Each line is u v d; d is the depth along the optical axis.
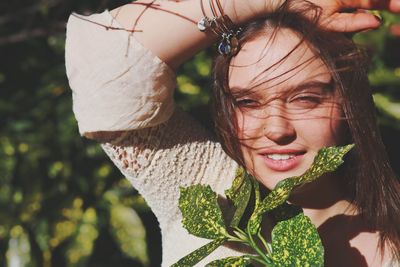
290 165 1.00
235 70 1.00
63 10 1.99
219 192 1.10
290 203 1.08
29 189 2.12
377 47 1.71
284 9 0.99
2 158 2.07
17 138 2.06
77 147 2.05
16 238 2.20
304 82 0.98
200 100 1.90
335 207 1.09
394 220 1.07
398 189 1.08
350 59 1.01
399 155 1.77
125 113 1.03
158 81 1.03
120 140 1.07
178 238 1.10
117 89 1.03
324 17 0.98
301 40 0.98
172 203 1.10
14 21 2.08
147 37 1.01
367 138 1.04
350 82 1.01
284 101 0.99
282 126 0.98
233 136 1.02
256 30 0.99
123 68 1.02
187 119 1.12
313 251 0.94
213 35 1.01
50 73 2.04
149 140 1.08
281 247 0.95
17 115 2.05
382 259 1.07
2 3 2.09
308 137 0.99
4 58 2.06
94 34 1.03
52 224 2.16
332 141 1.01
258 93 0.99
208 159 1.11
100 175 2.09
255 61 0.99
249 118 1.01
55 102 2.04
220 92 1.02
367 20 0.98
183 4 1.01
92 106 1.04
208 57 1.95
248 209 1.08
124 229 2.13
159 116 1.05
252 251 1.07
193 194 1.00
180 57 1.03
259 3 0.99
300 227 0.95
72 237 2.17
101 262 2.29
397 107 1.79
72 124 2.01
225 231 0.99
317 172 0.94
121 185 2.12
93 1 1.98
